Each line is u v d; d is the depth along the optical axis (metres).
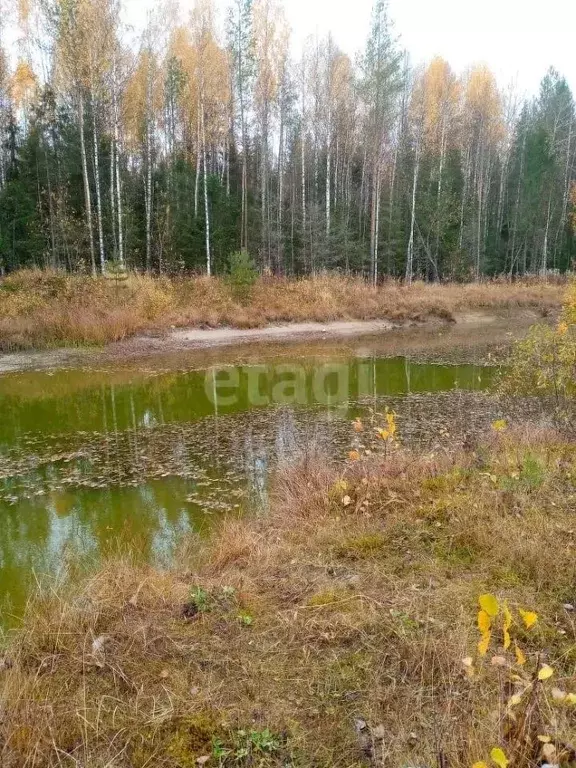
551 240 36.97
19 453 7.59
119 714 2.36
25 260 22.53
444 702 2.33
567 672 2.51
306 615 3.06
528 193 34.06
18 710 2.32
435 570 3.51
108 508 5.72
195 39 24.77
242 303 20.58
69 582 4.02
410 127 33.34
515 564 3.51
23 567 4.54
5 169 24.59
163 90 26.33
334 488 5.07
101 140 23.27
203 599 3.20
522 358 7.57
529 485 4.68
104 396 11.12
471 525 4.01
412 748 2.13
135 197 25.42
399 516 4.36
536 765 1.90
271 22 27.09
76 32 18.67
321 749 2.15
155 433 8.52
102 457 7.38
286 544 4.12
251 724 2.29
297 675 2.58
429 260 30.73
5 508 5.75
